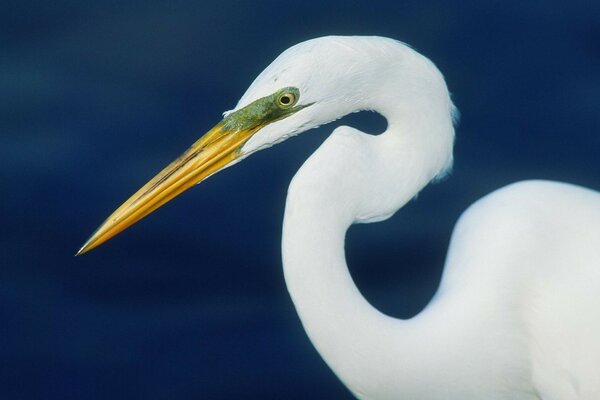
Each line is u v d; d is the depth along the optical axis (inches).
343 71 289.7
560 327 317.1
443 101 298.5
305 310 287.7
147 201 300.7
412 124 296.5
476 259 321.7
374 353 293.6
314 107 293.3
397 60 292.5
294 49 292.2
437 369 307.3
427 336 304.2
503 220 325.7
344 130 289.6
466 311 312.7
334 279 285.3
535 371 324.5
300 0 509.4
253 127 295.9
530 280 318.7
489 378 319.0
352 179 286.5
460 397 317.1
